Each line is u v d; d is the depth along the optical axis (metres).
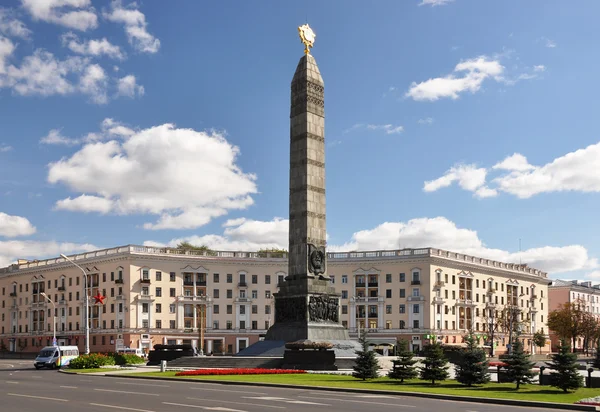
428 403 31.52
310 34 71.31
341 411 26.66
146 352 118.50
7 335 158.62
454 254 140.00
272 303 142.38
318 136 69.44
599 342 45.16
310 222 67.25
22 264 158.12
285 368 57.34
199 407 27.67
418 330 131.62
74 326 141.38
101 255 137.25
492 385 41.62
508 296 155.00
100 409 27.00
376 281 137.50
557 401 32.19
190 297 137.00
